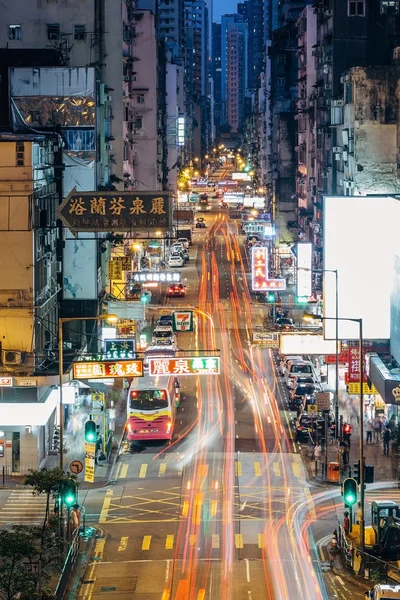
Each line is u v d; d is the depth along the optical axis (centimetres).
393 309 11900
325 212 12925
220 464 10194
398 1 17238
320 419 10850
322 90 19175
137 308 12706
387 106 15350
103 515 8725
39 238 10412
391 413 11350
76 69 12369
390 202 12775
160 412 10812
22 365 10081
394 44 17275
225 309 18288
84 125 12375
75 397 11206
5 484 9662
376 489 9450
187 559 7688
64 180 12319
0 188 10012
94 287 12400
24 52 13500
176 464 10194
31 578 6234
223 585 7156
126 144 19012
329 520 8594
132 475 9850
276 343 12556
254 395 12962
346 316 12925
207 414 12088
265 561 7650
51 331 11212
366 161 15375
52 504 9031
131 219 9100
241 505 8969
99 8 16788
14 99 12412
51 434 10719
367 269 12950
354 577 7350
